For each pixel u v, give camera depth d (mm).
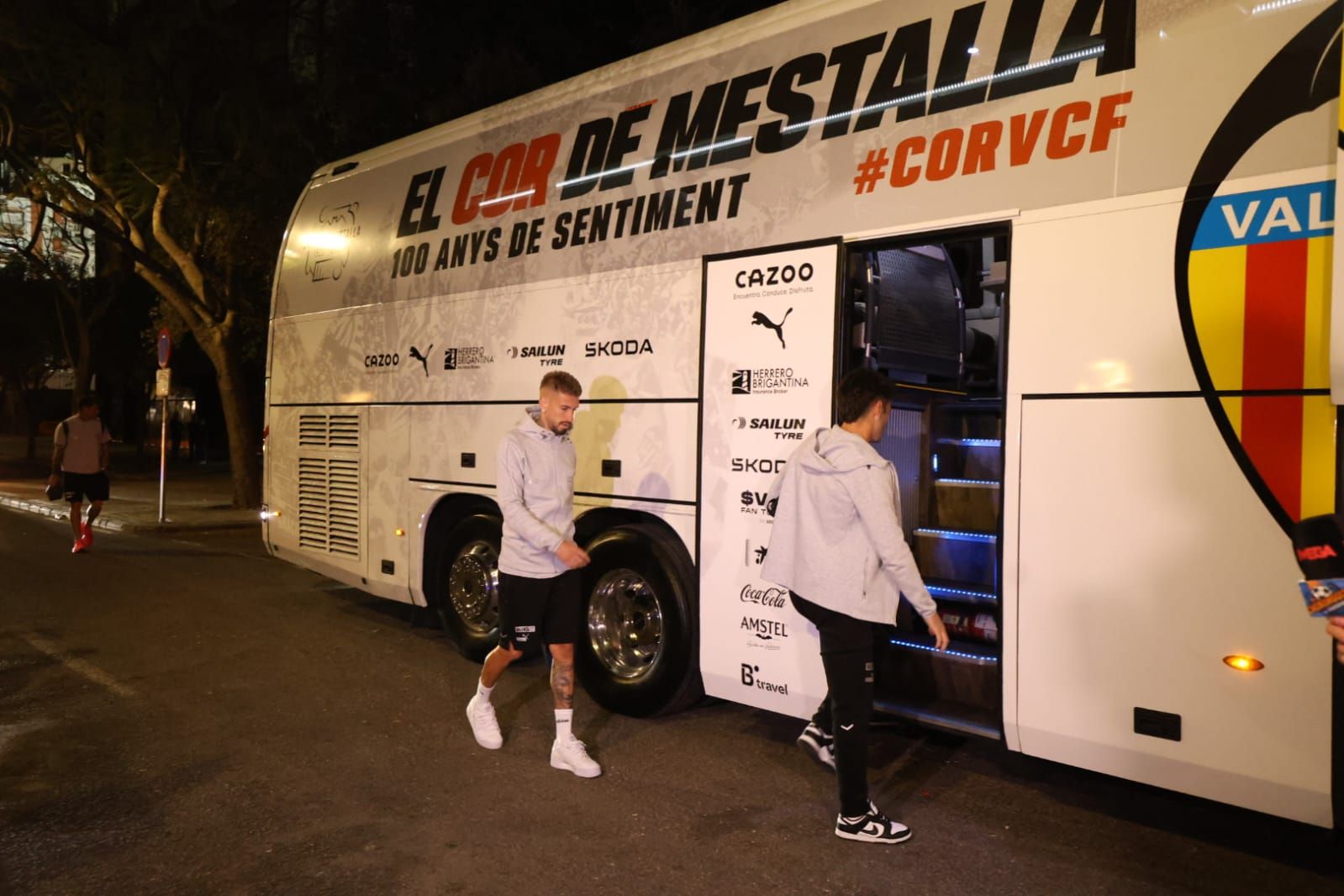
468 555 7012
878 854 4098
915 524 5680
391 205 7785
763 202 5168
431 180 7449
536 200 6512
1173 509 3723
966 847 4156
